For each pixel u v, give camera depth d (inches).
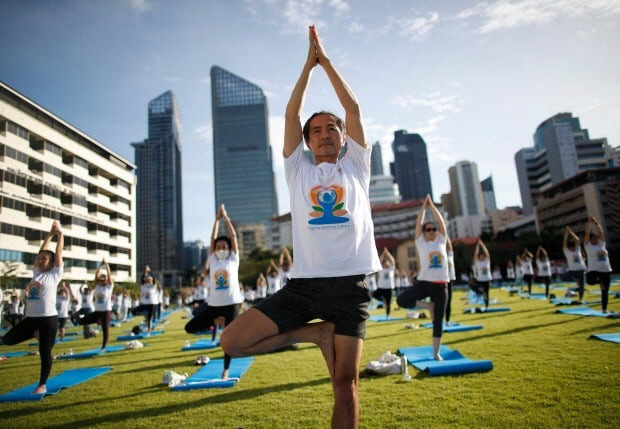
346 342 96.4
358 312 99.0
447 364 218.5
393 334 377.4
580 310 431.2
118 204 2202.3
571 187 2440.9
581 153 3595.0
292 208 109.9
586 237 406.0
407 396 177.6
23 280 1471.5
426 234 261.7
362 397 180.7
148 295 530.6
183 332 540.7
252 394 198.5
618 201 2154.3
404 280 1101.7
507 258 2043.6
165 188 6013.8
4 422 176.6
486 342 292.0
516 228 3521.2
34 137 1610.5
